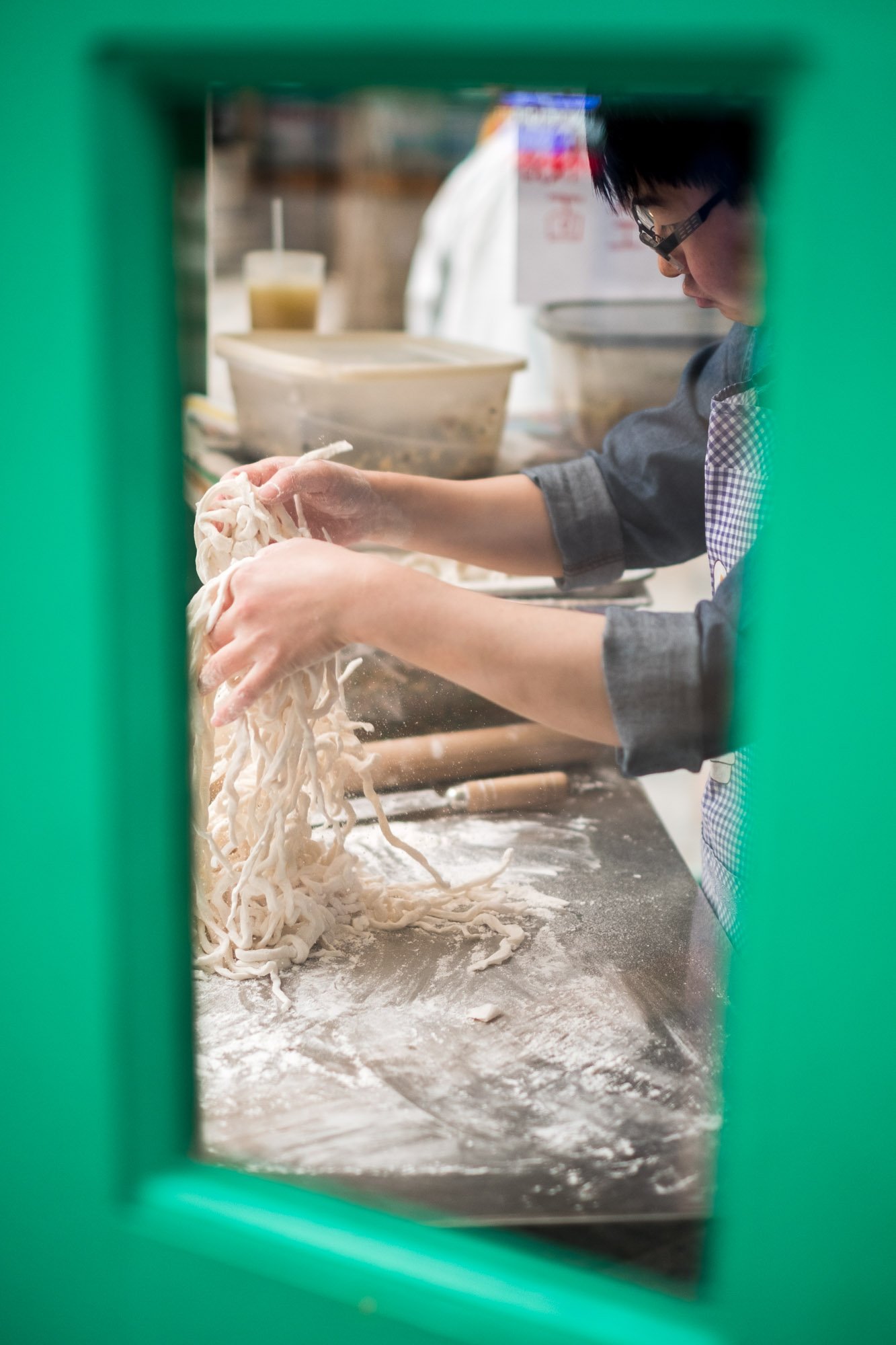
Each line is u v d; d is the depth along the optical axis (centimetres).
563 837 122
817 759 50
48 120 52
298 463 105
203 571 95
